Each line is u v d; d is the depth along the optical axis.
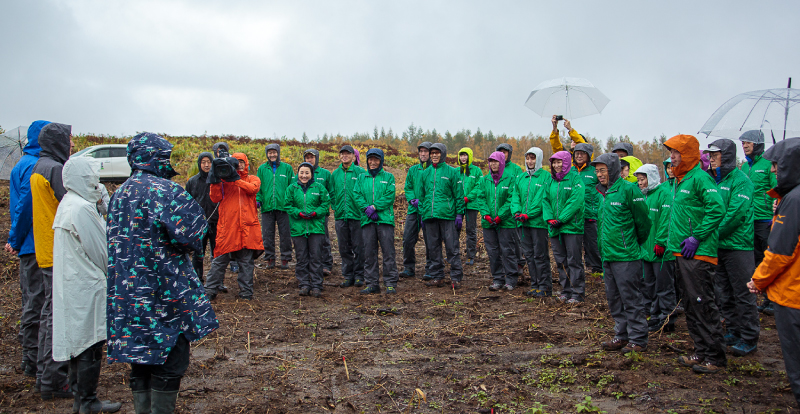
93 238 3.49
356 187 7.19
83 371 3.43
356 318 6.00
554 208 6.48
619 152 7.50
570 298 6.54
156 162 3.07
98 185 3.72
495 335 5.31
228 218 6.45
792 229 3.08
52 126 3.95
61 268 3.40
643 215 4.54
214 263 6.61
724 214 4.21
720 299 5.05
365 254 7.12
